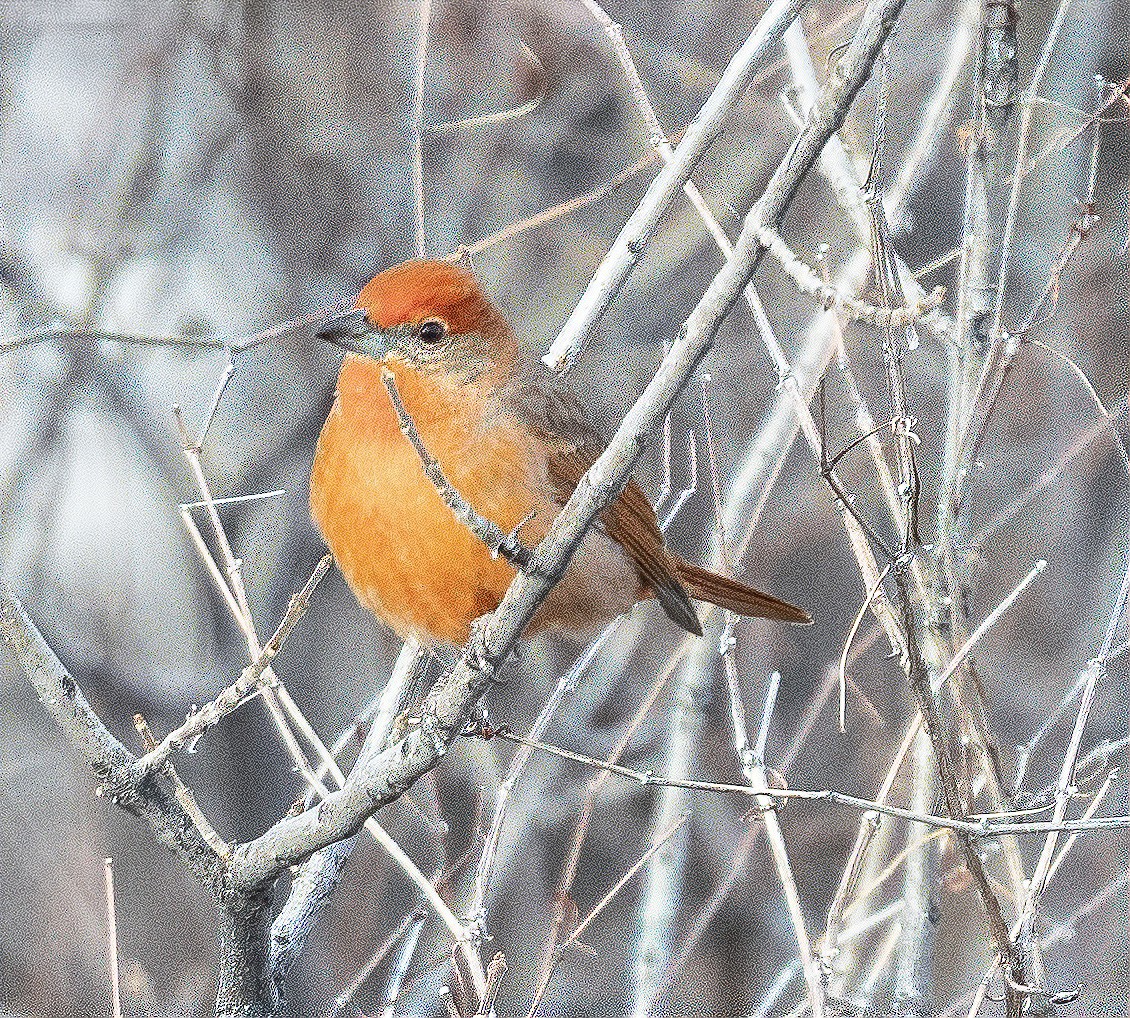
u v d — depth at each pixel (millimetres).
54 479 13820
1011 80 9422
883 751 12898
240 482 14047
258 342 10445
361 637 13641
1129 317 14031
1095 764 12727
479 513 9375
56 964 13133
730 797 12906
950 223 14250
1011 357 9242
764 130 14383
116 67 14453
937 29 14273
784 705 13414
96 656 13828
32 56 14516
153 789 8164
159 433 14109
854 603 13828
